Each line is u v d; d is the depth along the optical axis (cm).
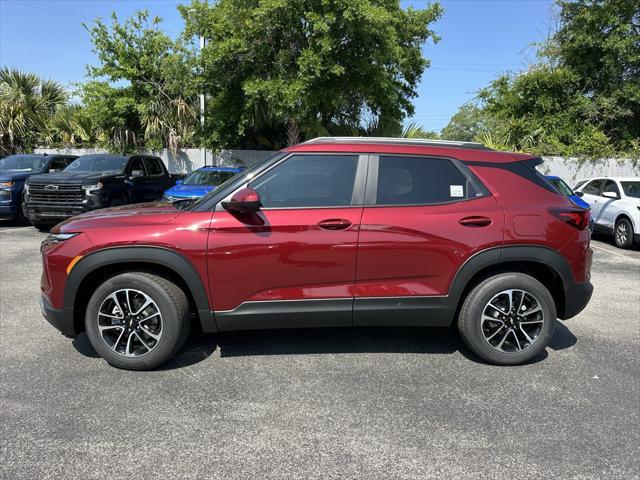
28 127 1867
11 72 1927
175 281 380
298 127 1472
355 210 369
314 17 1112
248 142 1705
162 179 1265
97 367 382
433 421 308
